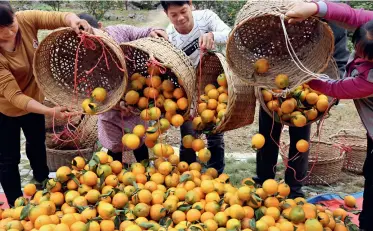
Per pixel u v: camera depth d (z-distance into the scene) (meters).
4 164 3.34
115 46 2.55
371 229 2.97
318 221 2.50
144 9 11.85
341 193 4.11
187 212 2.57
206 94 3.06
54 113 2.73
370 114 2.72
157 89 2.84
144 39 2.87
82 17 3.21
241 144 5.45
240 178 4.34
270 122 3.45
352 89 2.45
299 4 2.28
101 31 2.72
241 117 2.93
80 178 2.74
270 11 2.34
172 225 2.57
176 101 2.86
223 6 9.32
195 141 2.93
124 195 2.62
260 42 2.83
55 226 2.37
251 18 2.37
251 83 2.60
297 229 2.48
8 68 2.98
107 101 2.73
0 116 3.22
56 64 2.88
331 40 2.39
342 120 6.33
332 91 2.53
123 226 2.47
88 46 2.67
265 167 3.67
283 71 2.68
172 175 2.86
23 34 3.04
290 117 2.81
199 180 2.87
